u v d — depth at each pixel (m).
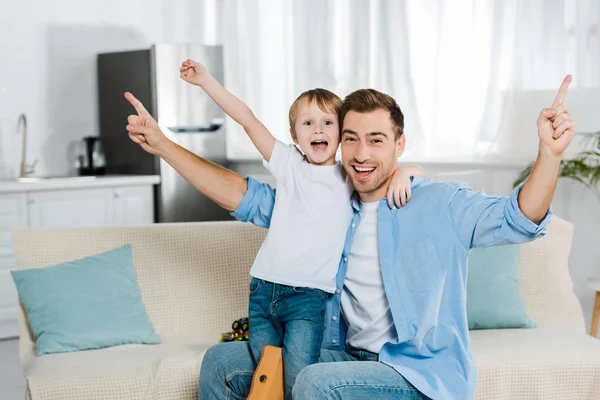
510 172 5.92
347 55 6.68
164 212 6.74
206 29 7.61
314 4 6.90
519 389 3.18
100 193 6.39
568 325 3.76
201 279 3.73
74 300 3.49
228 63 7.57
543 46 5.79
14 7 6.70
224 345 2.83
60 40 6.93
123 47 7.24
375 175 2.66
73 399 3.01
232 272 3.75
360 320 2.69
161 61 6.72
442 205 2.59
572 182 5.79
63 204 6.18
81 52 7.04
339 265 2.75
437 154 6.22
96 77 7.12
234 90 7.56
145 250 3.73
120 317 3.52
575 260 5.80
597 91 5.65
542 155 2.31
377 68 6.49
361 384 2.44
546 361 3.20
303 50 7.02
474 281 3.69
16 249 3.63
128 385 3.05
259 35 7.35
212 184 2.84
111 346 3.46
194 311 3.69
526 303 3.82
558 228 3.94
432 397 2.47
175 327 3.67
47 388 3.00
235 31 7.51
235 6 7.48
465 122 6.09
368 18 6.51
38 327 3.43
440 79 6.16
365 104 2.65
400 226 2.65
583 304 5.77
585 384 3.23
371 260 2.68
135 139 2.79
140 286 3.68
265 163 2.86
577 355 3.25
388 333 2.63
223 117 7.09
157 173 6.74
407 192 2.65
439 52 6.14
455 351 2.55
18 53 6.73
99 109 7.11
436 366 2.54
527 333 3.57
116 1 7.20
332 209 2.78
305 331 2.67
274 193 2.90
